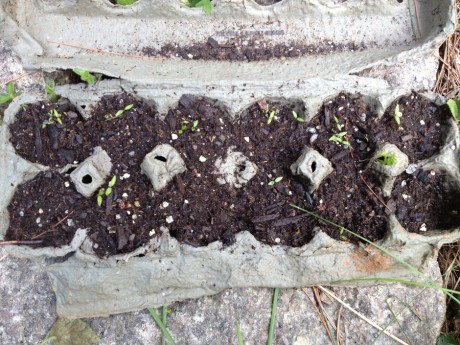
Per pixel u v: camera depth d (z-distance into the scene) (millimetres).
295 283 241
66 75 257
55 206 236
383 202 239
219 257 234
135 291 238
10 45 253
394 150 232
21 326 242
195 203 238
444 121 247
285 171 244
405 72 262
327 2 268
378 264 243
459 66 290
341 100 246
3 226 234
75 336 240
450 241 240
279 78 247
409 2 273
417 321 253
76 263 233
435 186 247
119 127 242
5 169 237
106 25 269
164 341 241
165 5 263
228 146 243
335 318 251
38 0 265
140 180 238
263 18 269
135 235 233
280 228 239
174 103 243
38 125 243
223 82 243
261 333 245
